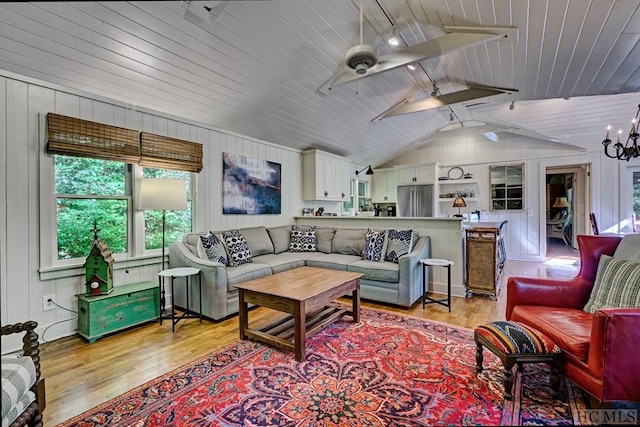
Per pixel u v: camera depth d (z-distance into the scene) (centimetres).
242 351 252
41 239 274
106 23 242
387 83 442
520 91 387
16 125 259
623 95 450
